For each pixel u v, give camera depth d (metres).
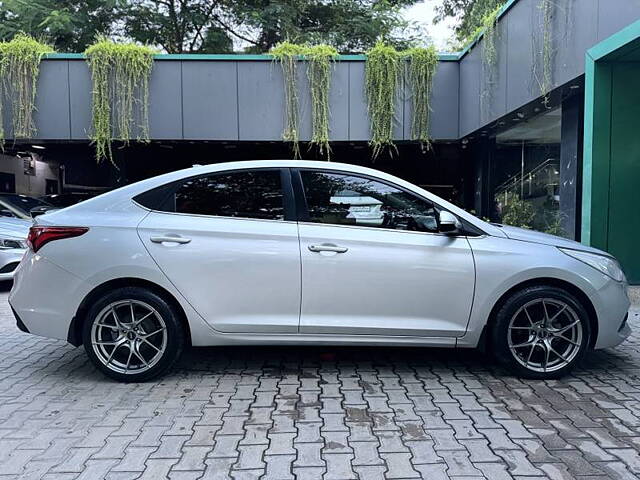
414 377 4.37
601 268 4.25
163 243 4.11
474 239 4.23
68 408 3.74
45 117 11.17
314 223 4.23
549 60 7.72
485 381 4.27
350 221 4.25
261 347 5.22
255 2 17.47
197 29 18.05
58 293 4.10
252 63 11.20
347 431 3.36
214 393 4.01
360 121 11.30
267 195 4.28
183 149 13.73
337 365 4.69
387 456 3.04
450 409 3.70
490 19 9.58
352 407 3.74
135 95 11.12
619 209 6.97
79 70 11.11
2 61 10.86
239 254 4.12
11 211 9.91
